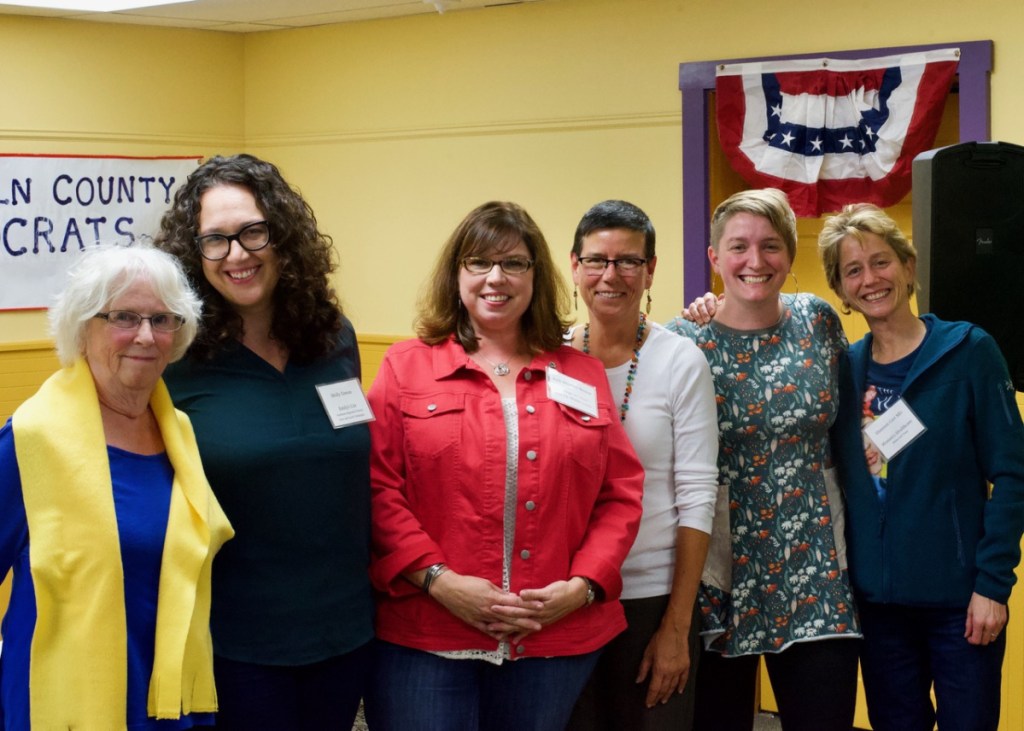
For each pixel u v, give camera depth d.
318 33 5.12
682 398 2.63
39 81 4.78
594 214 2.65
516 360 2.50
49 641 1.88
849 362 2.81
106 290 1.93
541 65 4.61
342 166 5.15
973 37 3.78
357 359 2.49
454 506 2.37
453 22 4.79
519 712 2.38
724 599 2.73
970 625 2.64
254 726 2.19
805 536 2.70
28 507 1.88
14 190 4.75
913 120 3.86
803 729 2.71
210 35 5.21
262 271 2.22
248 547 2.19
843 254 2.72
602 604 2.45
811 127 4.02
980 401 2.66
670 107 4.34
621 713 2.66
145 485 1.99
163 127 5.11
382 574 2.38
